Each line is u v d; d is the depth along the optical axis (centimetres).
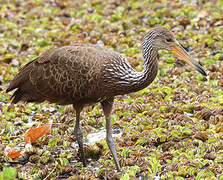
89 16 2189
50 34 2022
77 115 1123
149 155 1105
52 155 1170
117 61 1070
